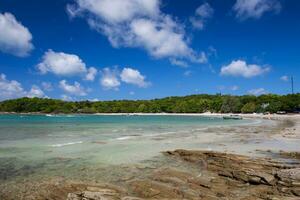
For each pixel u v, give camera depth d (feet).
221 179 59.41
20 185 56.90
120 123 287.07
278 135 149.79
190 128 207.51
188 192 51.24
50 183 58.18
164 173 64.54
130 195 49.85
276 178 55.62
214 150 98.43
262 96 595.47
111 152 93.81
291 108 506.07
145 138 134.31
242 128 205.46
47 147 104.22
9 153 91.81
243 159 76.13
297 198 45.11
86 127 219.61
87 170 69.26
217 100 655.35
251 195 49.16
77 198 46.42
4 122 302.25
